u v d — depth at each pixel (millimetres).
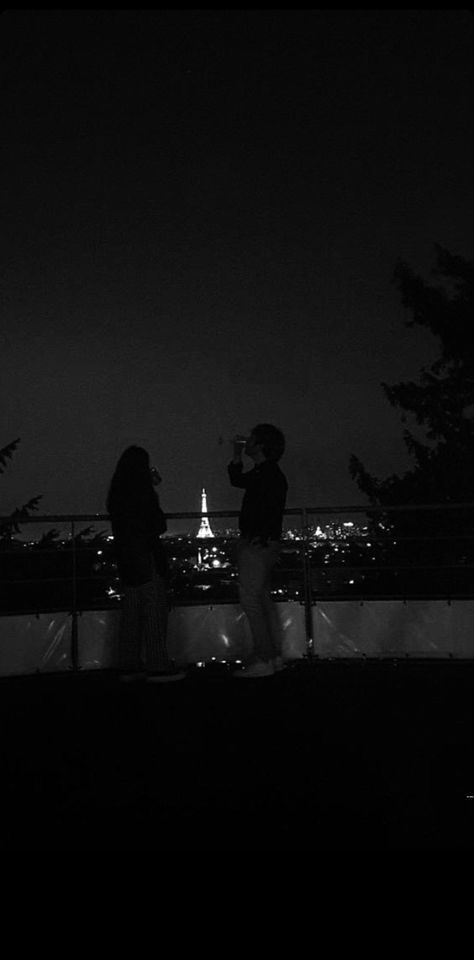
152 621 8203
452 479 20703
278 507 8109
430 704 7113
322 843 4730
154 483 8367
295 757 5934
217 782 5555
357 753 5984
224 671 8789
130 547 8117
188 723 6734
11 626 8672
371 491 21312
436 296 20922
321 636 8945
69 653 8867
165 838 4820
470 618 8781
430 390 21844
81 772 5746
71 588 8930
